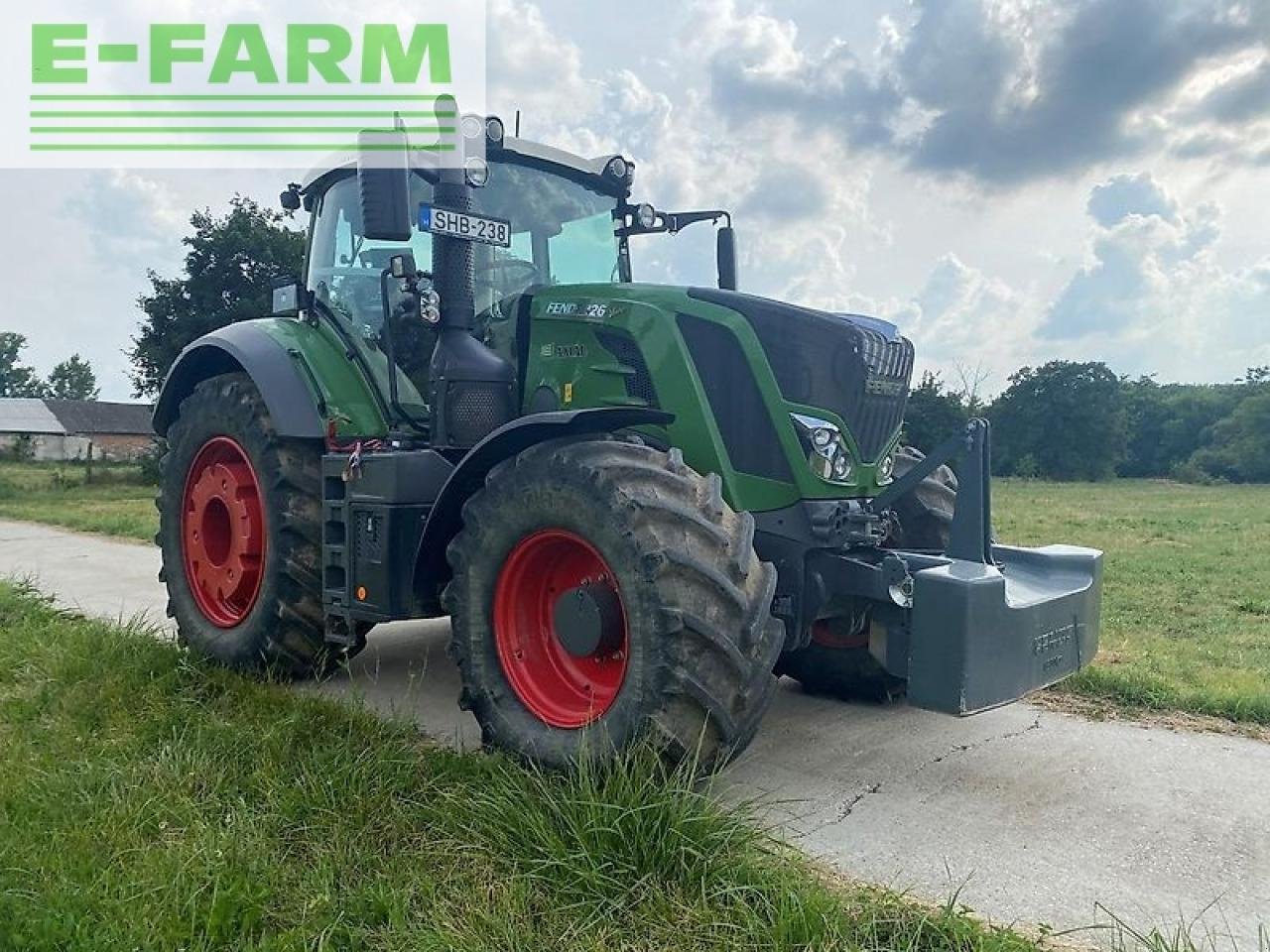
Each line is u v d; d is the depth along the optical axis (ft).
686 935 7.45
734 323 11.89
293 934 7.39
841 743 12.74
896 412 12.82
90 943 7.20
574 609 10.44
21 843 8.69
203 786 10.02
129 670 13.99
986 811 10.44
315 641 14.93
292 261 81.87
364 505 13.12
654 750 9.23
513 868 8.30
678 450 10.60
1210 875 8.98
